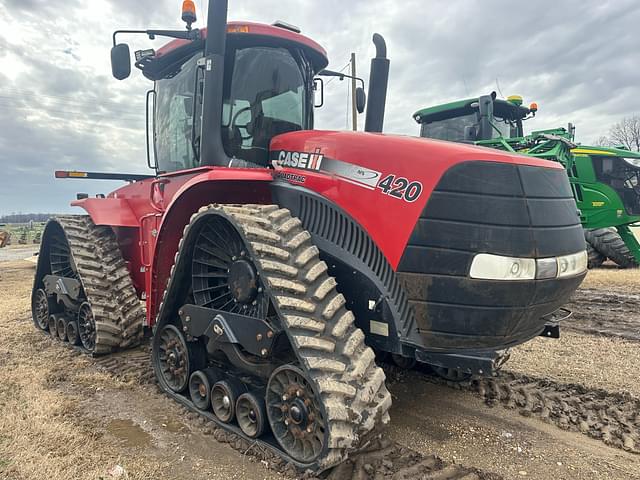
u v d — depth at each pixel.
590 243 10.04
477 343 2.65
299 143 3.43
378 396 2.65
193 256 3.57
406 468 2.78
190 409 3.62
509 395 3.85
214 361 3.76
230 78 3.84
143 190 4.93
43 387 4.12
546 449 3.05
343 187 2.98
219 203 3.55
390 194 2.75
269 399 2.95
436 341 2.66
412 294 2.63
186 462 2.90
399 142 2.87
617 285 8.54
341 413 2.49
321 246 3.11
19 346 5.39
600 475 2.77
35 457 2.91
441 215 2.57
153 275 4.00
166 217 3.71
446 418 3.49
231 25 3.80
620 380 4.15
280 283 2.75
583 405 3.67
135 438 3.21
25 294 9.00
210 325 3.35
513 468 2.83
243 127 3.85
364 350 2.71
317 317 2.74
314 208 3.16
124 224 4.79
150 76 4.86
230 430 3.20
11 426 3.34
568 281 2.78
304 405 2.71
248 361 3.18
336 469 2.73
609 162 9.71
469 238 2.54
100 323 4.75
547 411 3.56
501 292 2.55
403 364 4.28
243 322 3.08
